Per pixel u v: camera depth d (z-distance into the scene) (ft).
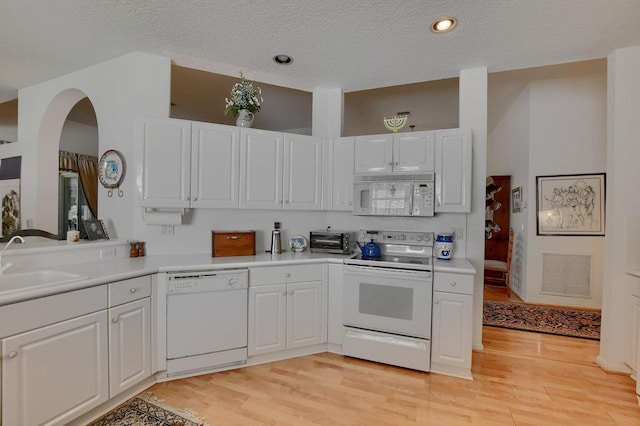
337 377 7.88
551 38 7.78
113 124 9.19
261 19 7.24
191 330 7.70
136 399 6.81
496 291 16.56
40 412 5.18
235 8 6.86
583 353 9.36
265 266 8.48
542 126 14.23
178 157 8.48
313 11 6.91
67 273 6.59
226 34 7.89
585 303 13.79
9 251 6.48
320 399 6.95
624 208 8.15
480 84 9.48
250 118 9.66
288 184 9.84
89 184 18.11
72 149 17.62
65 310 5.54
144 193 8.19
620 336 8.21
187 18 7.25
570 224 13.93
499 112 17.67
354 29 7.57
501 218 18.54
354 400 6.93
